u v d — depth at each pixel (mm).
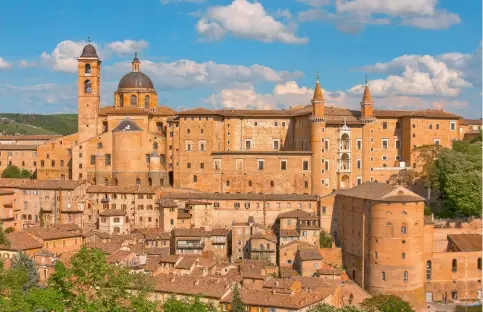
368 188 176250
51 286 94625
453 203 189625
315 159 199625
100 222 187125
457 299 170250
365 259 166250
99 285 88562
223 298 129125
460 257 171250
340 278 161250
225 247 178250
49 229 171000
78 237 169250
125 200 191125
